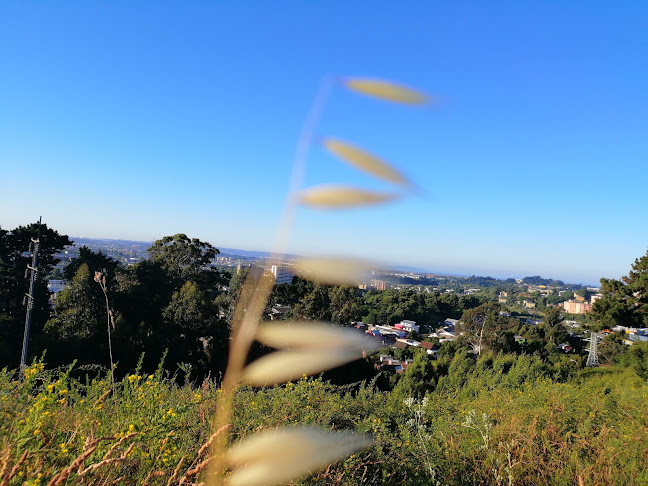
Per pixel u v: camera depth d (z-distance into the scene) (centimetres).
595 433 424
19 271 2419
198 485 73
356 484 252
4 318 2059
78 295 1909
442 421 427
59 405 234
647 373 1030
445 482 300
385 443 338
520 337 5009
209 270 3216
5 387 218
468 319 3303
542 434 372
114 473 181
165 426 218
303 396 392
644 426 418
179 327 1830
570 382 811
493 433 365
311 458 60
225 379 49
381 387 898
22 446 167
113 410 275
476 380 804
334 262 49
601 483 293
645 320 1969
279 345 47
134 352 1650
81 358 1638
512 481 294
